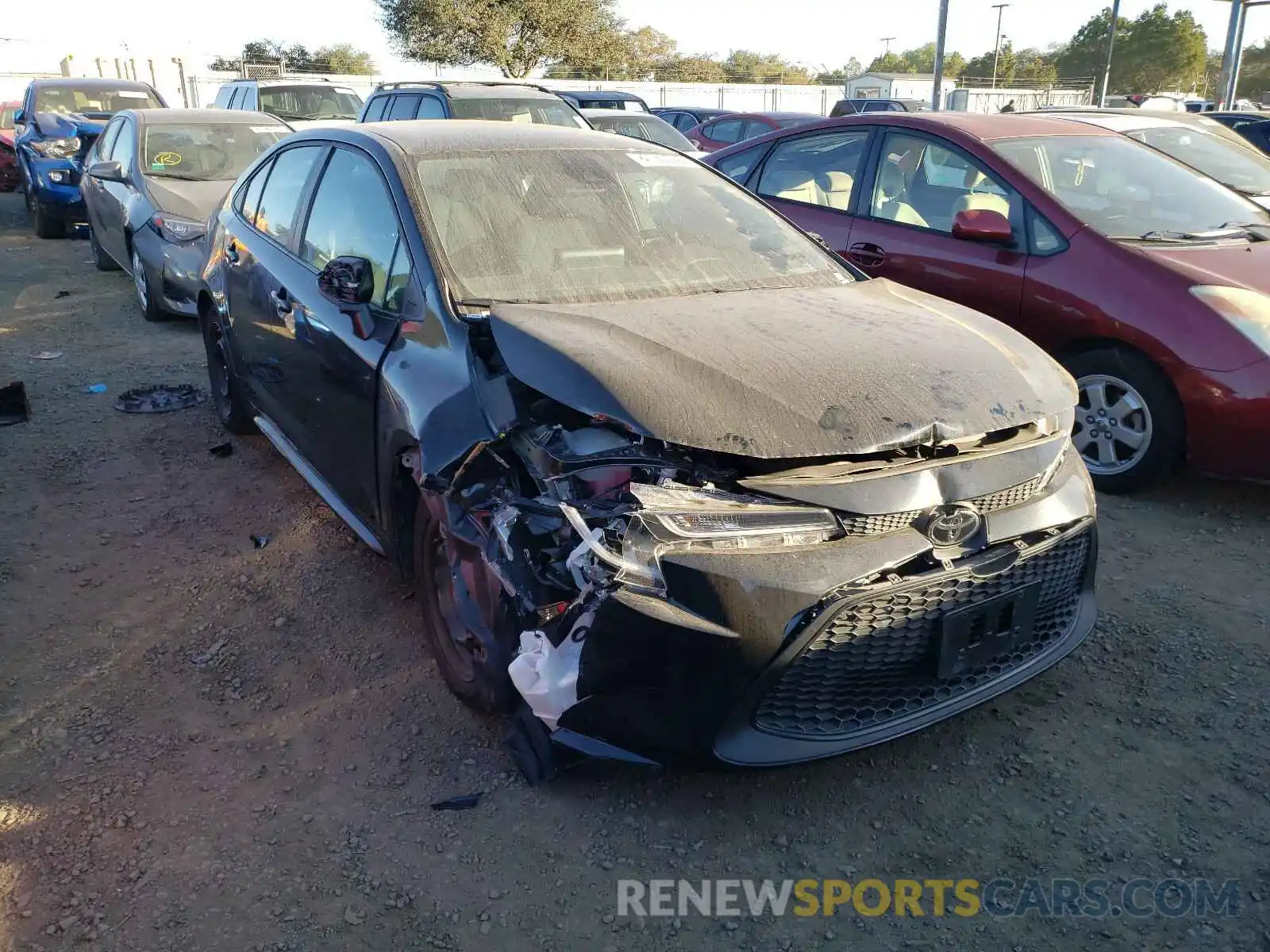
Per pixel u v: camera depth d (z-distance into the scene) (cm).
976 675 280
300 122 1445
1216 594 387
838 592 242
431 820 269
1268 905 242
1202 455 446
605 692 247
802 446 243
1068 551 288
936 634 262
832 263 391
